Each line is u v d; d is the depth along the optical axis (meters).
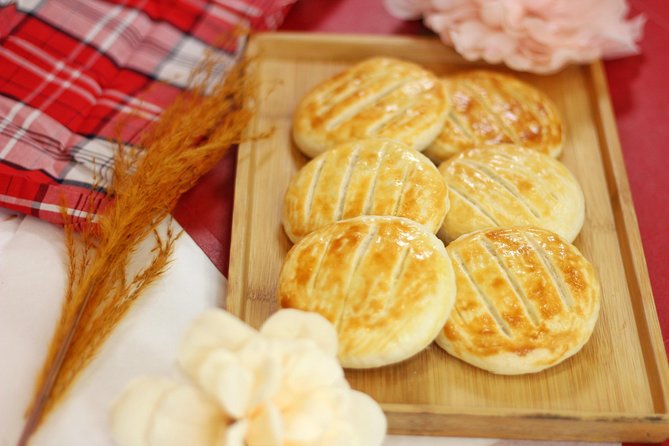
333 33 0.58
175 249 0.49
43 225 0.49
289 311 0.40
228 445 0.35
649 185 0.52
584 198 0.51
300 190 0.48
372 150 0.48
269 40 0.56
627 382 0.44
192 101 0.50
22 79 0.52
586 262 0.46
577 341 0.44
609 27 0.54
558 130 0.52
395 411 0.43
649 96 0.56
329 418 0.36
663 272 0.49
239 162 0.50
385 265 0.43
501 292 0.44
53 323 0.47
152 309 0.47
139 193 0.44
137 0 0.56
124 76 0.54
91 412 0.44
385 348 0.42
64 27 0.54
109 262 0.43
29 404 0.42
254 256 0.48
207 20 0.57
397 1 0.58
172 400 0.37
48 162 0.50
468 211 0.47
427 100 0.51
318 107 0.52
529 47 0.53
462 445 0.44
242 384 0.36
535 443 0.45
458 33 0.54
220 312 0.39
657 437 0.44
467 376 0.44
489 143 0.51
